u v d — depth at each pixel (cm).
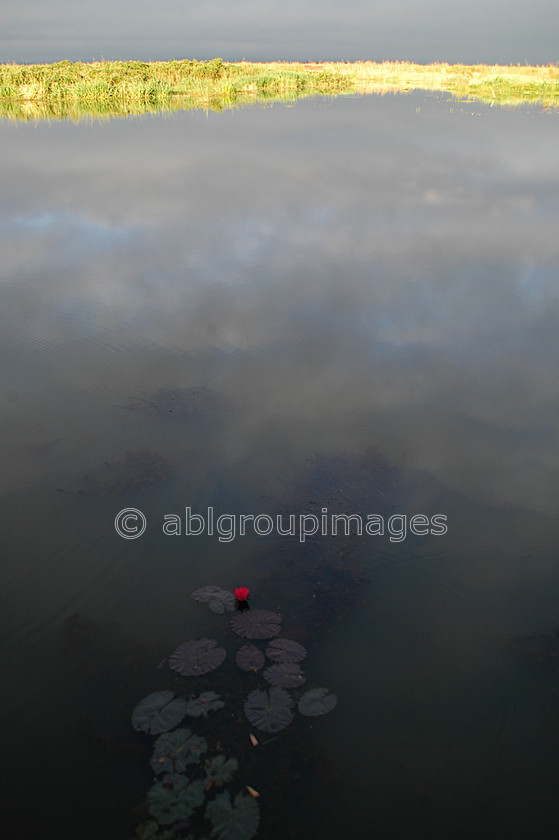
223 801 370
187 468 667
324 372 851
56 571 546
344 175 1761
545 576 539
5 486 644
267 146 2070
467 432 723
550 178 1730
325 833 356
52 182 1692
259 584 531
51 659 466
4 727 416
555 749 408
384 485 642
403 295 1074
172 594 521
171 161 1894
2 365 870
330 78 3775
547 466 667
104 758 395
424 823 364
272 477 654
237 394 800
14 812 367
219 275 1152
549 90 3434
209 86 3356
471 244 1290
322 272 1163
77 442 711
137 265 1195
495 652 473
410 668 459
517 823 365
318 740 407
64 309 1025
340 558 556
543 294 1074
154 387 817
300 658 462
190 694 435
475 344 921
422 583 532
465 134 2227
